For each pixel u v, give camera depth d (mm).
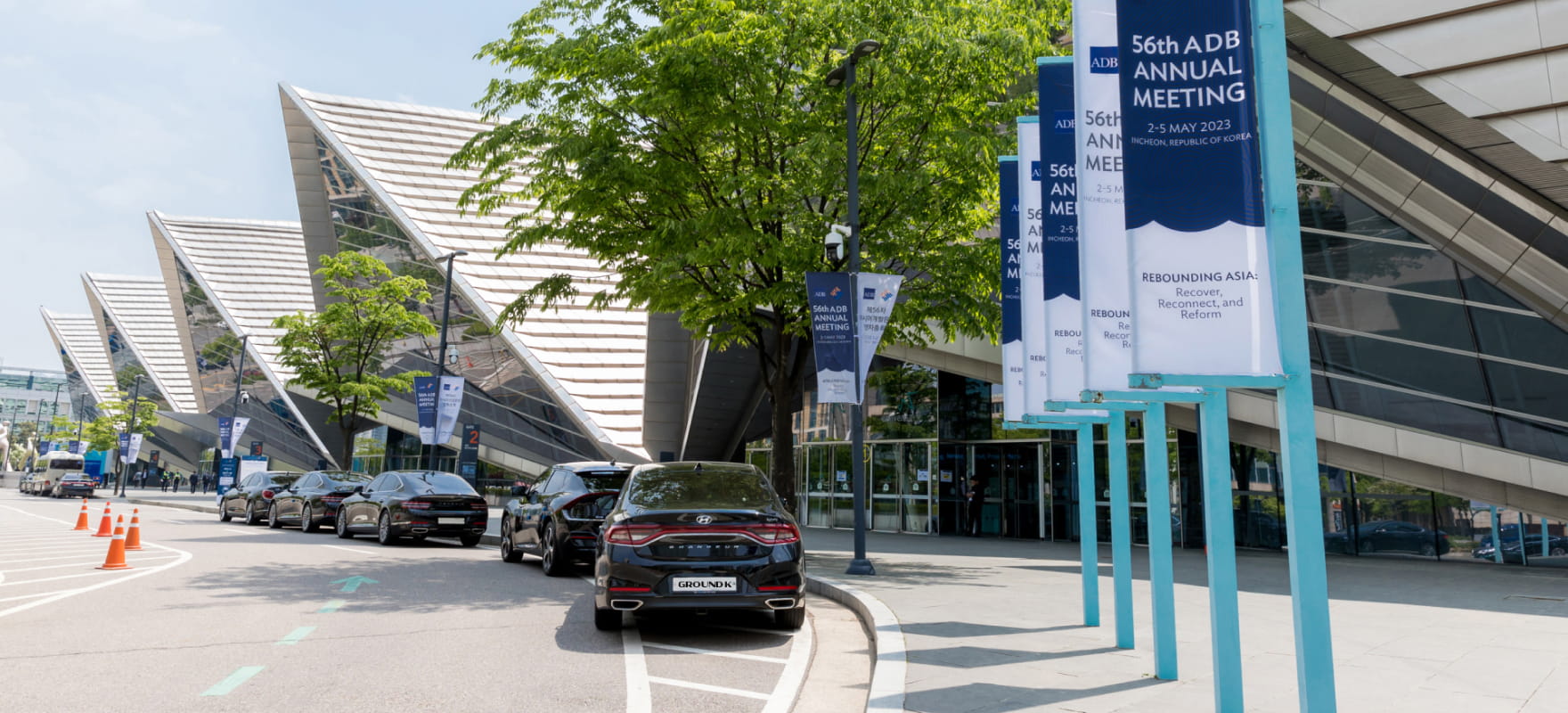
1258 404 18406
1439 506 17422
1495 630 8234
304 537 21500
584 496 13391
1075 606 9625
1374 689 5703
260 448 47031
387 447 54406
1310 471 4133
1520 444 15273
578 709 5637
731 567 7938
